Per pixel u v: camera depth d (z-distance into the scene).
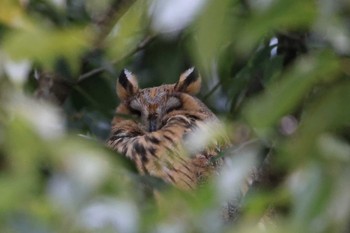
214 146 6.16
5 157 5.39
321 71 5.08
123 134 6.29
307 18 4.99
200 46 4.95
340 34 5.02
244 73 6.24
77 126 6.30
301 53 6.16
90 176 5.40
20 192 5.29
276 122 5.18
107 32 5.75
